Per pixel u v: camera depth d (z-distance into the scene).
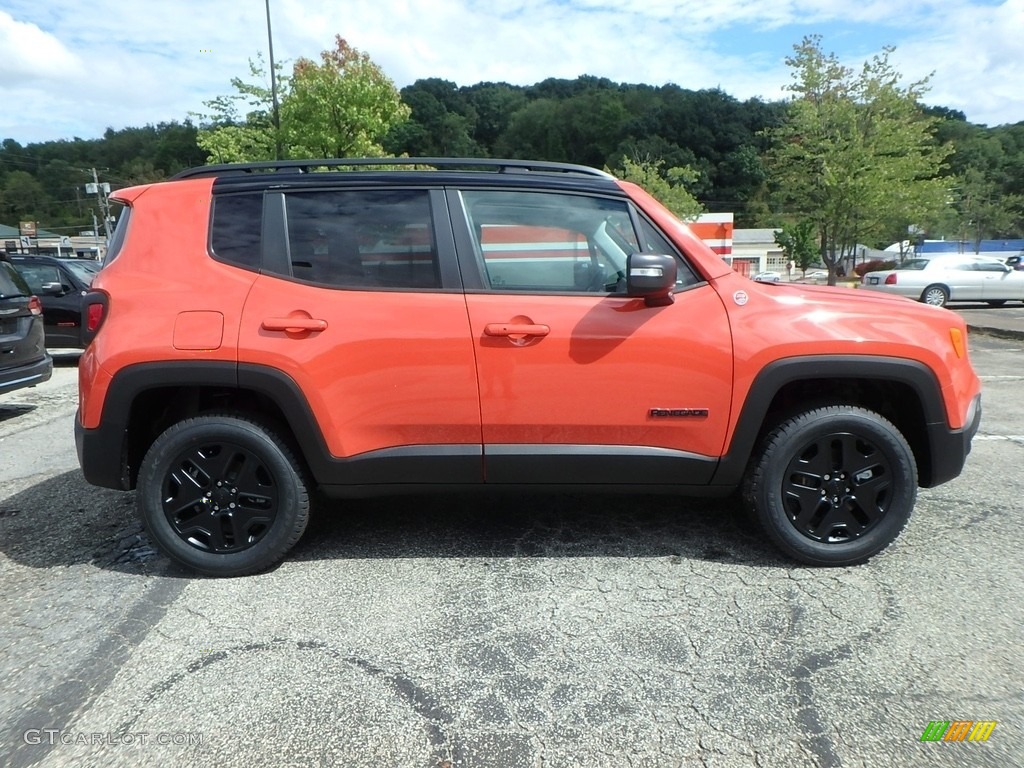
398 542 3.56
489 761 2.06
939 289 19.53
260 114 17.94
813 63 16.38
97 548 3.56
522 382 3.04
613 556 3.38
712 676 2.45
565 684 2.41
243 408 3.28
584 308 3.06
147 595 3.05
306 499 3.21
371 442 3.12
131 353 3.00
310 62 17.72
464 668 2.51
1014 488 4.26
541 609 2.90
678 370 3.05
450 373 3.04
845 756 2.06
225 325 3.02
